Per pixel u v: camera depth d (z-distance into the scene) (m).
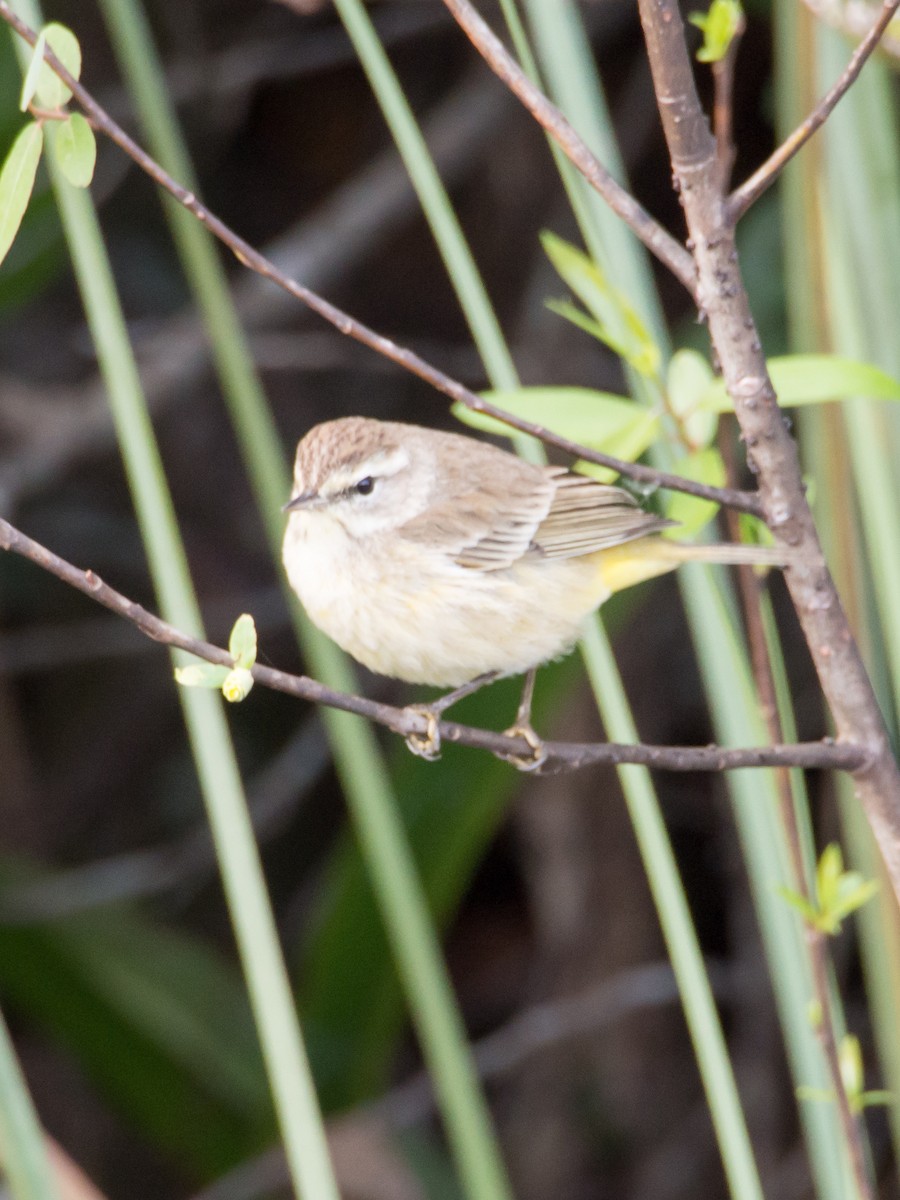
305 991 10.80
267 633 15.61
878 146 7.28
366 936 10.57
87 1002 11.07
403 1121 12.55
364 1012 10.81
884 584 6.53
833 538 6.73
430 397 15.58
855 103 7.13
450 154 13.85
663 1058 14.66
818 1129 6.20
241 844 5.48
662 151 14.16
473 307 6.28
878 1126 13.16
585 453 4.89
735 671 6.36
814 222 6.66
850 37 6.20
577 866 14.20
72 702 15.89
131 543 15.41
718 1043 5.83
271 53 13.98
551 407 5.77
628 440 5.65
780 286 11.86
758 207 12.25
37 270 11.30
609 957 14.27
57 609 15.24
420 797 10.22
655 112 13.92
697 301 5.02
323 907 10.68
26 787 14.74
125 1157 15.03
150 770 15.89
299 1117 5.28
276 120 15.59
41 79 4.49
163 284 15.20
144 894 15.03
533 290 13.82
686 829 15.03
